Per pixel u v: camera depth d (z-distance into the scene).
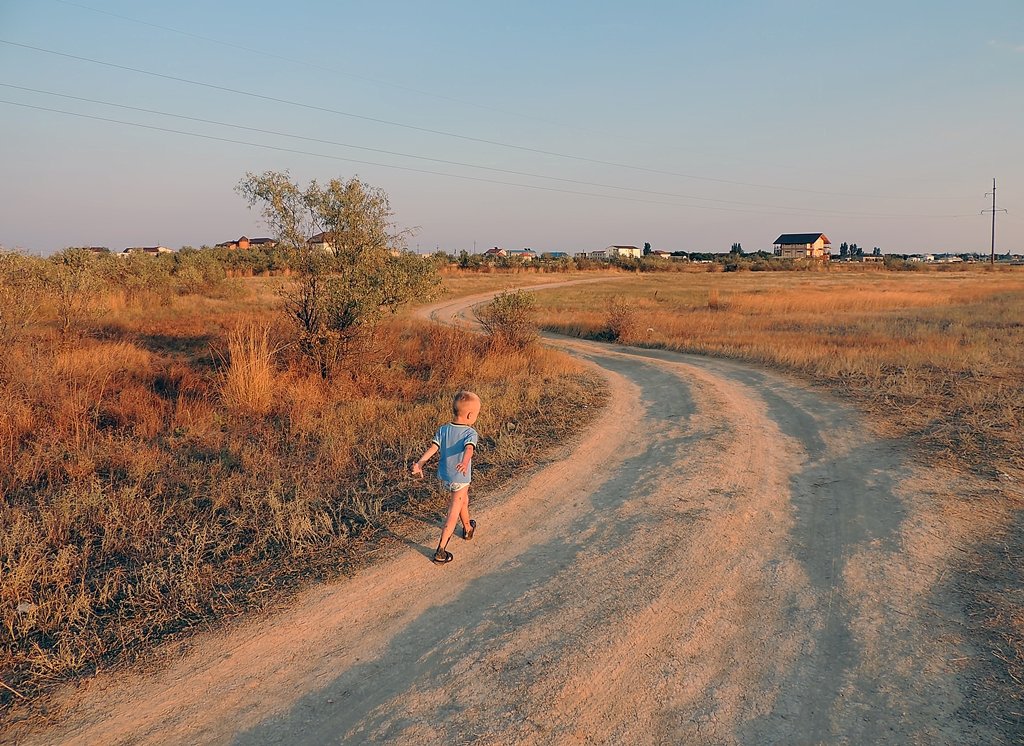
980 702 3.29
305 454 7.76
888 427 8.99
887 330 22.48
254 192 12.15
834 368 14.27
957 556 4.95
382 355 13.56
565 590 4.61
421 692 3.51
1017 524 5.48
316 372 11.91
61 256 22.58
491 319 18.38
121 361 12.55
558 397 11.80
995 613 4.10
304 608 4.39
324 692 3.53
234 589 4.62
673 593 4.54
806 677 3.58
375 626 4.19
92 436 8.04
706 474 7.16
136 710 3.38
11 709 3.36
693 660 3.76
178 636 4.04
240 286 35.47
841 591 4.52
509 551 5.31
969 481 6.58
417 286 12.89
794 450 8.24
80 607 4.22
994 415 9.17
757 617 4.23
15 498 6.14
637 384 14.13
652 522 5.82
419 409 9.78
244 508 5.97
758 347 19.06
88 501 5.83
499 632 4.09
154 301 27.69
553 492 6.72
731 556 5.13
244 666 3.76
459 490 5.16
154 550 5.11
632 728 3.19
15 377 9.39
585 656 3.79
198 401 9.98
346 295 12.14
